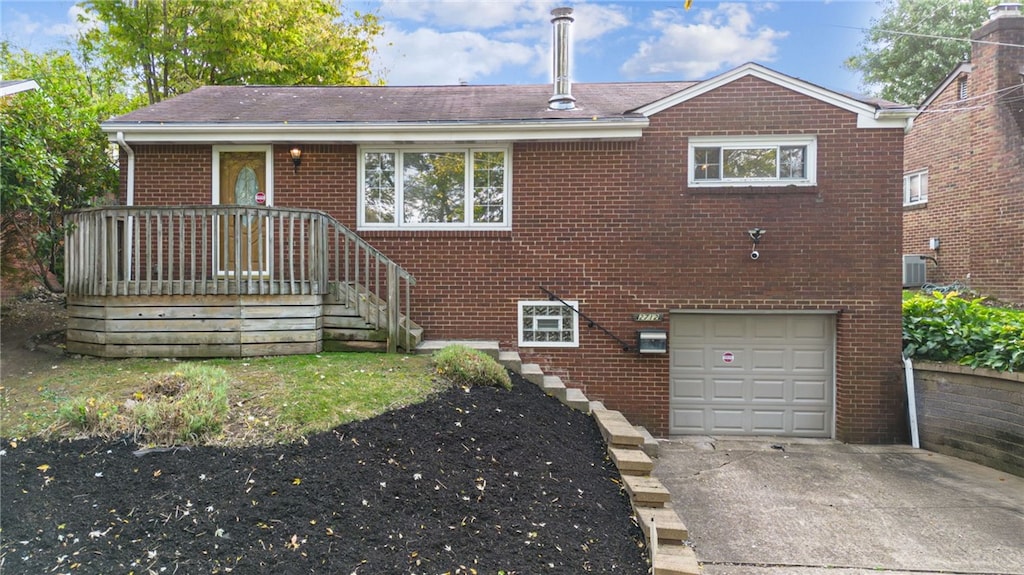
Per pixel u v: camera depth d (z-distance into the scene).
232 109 8.95
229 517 3.57
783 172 8.10
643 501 4.60
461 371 6.21
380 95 10.36
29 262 9.56
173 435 4.33
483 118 8.15
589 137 8.10
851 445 7.80
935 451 7.46
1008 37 11.45
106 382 5.75
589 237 8.26
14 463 4.04
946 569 4.36
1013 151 11.20
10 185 7.38
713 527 5.07
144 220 8.37
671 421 8.34
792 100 7.99
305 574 3.22
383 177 8.55
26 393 5.48
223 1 16.75
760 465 6.82
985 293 11.61
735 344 8.30
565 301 8.27
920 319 8.05
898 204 7.89
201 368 5.46
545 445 5.27
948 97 12.84
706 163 8.22
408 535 3.66
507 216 8.41
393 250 8.43
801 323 8.21
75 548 3.26
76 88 11.12
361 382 5.79
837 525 5.13
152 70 17.80
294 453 4.31
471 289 8.39
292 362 6.68
